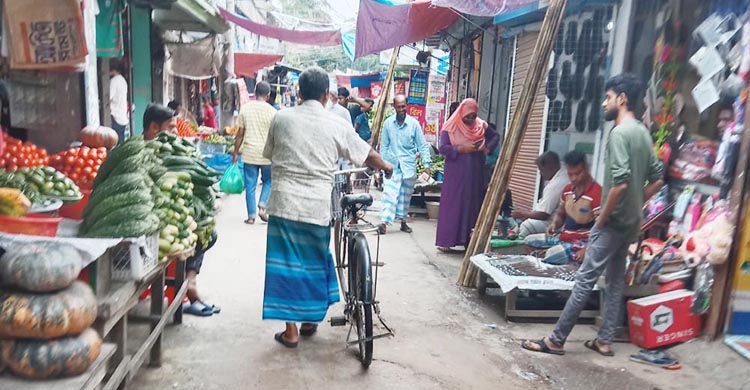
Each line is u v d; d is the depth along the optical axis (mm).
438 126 13023
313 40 11766
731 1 4188
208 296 4723
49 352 2018
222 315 4324
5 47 3273
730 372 3531
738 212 3752
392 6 6949
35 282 1994
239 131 7504
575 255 4840
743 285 3797
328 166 3607
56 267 2035
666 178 4965
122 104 7262
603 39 6098
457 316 4613
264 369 3479
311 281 3621
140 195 2646
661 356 3842
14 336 2016
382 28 7414
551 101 6461
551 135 6523
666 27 5074
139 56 8539
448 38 12523
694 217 4367
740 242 3752
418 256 6496
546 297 5090
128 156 2803
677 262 4426
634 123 3637
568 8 6027
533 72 5078
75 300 2086
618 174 3508
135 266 2539
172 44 10156
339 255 4215
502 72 9320
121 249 2561
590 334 4324
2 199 2490
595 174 6172
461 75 11969
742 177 3707
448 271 5926
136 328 3684
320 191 3574
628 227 3666
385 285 5328
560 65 6320
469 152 6410
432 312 4672
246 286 5020
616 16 5801
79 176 3561
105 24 5621
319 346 3869
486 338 4180
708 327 3941
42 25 3254
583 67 6234
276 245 3590
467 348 3977
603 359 3867
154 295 3326
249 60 15547
